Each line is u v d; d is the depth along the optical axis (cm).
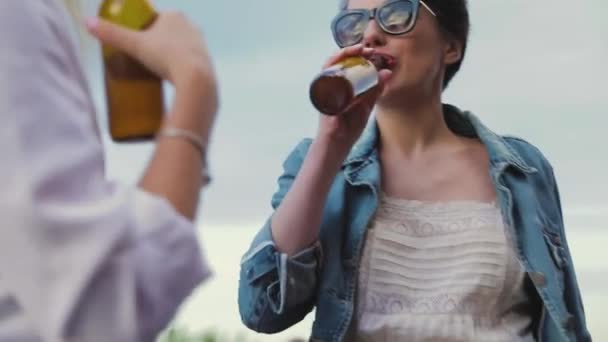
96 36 118
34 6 104
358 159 237
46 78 102
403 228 227
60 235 98
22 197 96
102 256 98
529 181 236
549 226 235
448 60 247
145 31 119
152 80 121
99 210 100
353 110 213
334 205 232
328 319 225
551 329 224
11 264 97
